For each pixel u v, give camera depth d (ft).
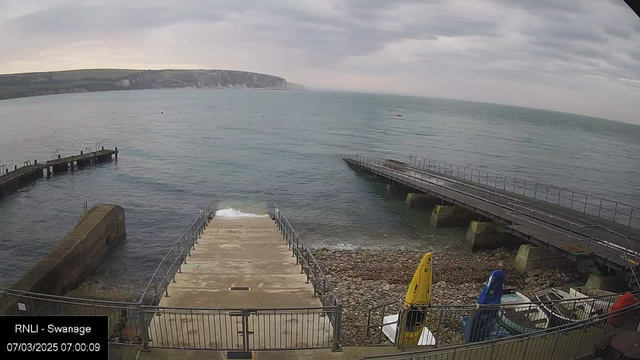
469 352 28.68
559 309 42.11
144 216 101.91
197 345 30.27
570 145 334.44
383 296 58.34
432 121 492.54
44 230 90.02
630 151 339.36
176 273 45.68
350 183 143.54
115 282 66.13
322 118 444.14
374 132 328.08
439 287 62.34
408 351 29.09
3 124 292.20
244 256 52.80
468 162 208.74
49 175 142.51
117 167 160.76
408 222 102.12
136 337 36.35
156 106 536.42
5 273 69.87
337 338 28.81
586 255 58.95
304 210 110.93
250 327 32.89
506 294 50.78
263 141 244.83
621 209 129.59
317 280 41.52
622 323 32.65
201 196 122.72
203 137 253.65
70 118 350.43
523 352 28.63
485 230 82.94
